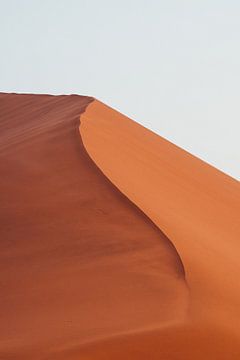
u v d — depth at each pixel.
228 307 21.27
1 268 24.23
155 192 31.97
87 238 25.09
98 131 37.06
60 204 27.27
